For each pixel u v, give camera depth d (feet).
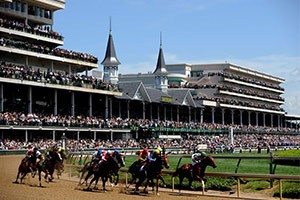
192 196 81.15
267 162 150.82
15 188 91.71
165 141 278.46
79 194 83.15
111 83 295.69
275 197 79.82
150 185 97.09
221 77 411.95
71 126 235.20
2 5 239.71
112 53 329.72
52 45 262.06
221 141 310.45
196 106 356.59
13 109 236.02
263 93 481.87
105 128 255.29
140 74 431.43
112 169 88.94
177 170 86.63
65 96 268.21
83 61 267.18
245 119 453.99
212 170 119.75
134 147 240.53
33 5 257.34
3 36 232.53
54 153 106.22
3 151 191.83
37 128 217.56
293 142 384.06
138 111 320.70
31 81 225.35
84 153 149.07
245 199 77.41
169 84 410.31
